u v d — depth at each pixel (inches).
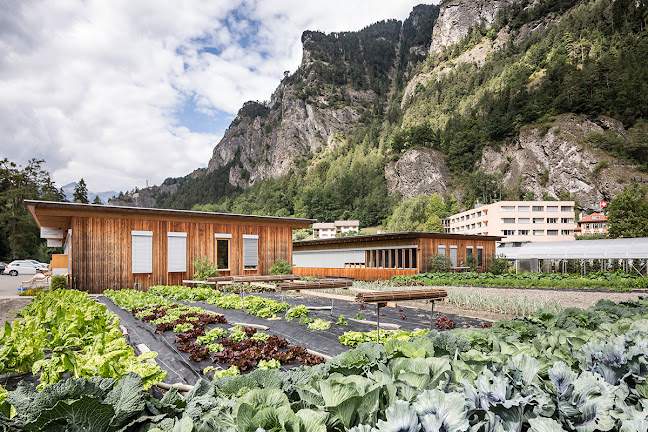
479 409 56.2
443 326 292.7
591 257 1066.7
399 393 68.0
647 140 4069.9
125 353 128.4
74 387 64.5
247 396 63.9
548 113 4980.3
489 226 3225.9
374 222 5561.0
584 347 94.1
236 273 735.7
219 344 215.0
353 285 709.3
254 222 757.9
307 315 334.0
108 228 600.4
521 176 4753.9
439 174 5516.7
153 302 404.2
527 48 7234.3
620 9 5876.0
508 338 130.5
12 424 61.0
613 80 4761.3
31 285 768.3
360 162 7086.6
